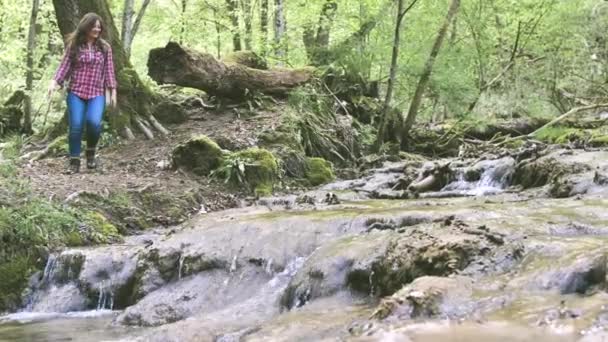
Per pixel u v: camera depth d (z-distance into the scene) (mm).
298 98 10977
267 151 8656
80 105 7777
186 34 17141
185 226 5777
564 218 4496
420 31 12766
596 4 15430
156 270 5043
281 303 4102
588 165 6715
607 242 3428
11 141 9484
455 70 13094
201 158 8273
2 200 5941
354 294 3754
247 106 10656
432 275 3404
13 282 5281
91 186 7027
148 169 8250
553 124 12328
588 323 2279
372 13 12969
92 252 5371
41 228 5684
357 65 12641
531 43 16156
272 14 16250
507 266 3287
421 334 2363
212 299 4559
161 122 10094
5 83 14555
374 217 4996
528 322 2375
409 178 8609
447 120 15742
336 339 2648
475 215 4762
